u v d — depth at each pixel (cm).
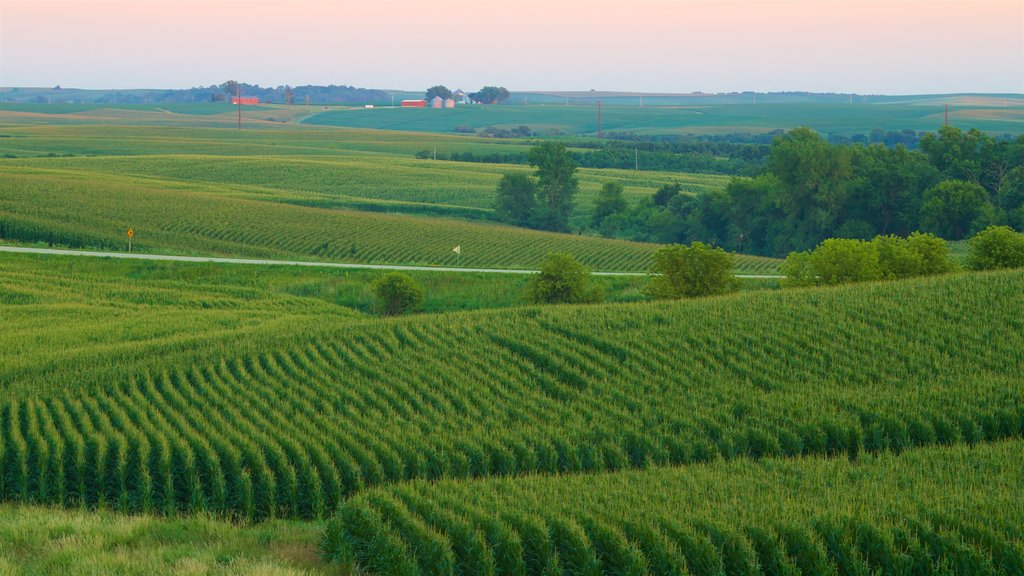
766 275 15588
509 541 3788
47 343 9300
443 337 7912
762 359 7175
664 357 7250
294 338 8075
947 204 19488
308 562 3925
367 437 5706
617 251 17350
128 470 5516
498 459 5528
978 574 3497
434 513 4078
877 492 4241
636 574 3609
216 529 4378
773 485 4481
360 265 15012
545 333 7862
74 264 13688
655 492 4325
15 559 3691
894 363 6975
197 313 11181
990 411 5650
